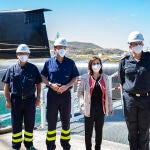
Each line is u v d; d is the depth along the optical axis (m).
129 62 5.48
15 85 6.20
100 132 6.20
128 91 5.52
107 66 18.72
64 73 6.16
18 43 20.69
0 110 11.23
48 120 6.32
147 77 5.38
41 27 21.06
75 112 10.18
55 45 6.13
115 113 10.37
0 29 20.70
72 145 7.21
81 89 6.09
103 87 5.97
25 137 6.52
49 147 6.42
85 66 19.20
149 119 5.54
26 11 20.58
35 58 21.03
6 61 19.86
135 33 5.33
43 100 8.77
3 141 7.57
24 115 6.39
